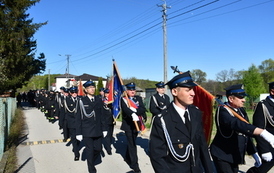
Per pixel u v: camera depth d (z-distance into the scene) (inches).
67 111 291.4
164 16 698.2
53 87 2267.5
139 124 231.0
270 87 157.0
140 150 291.3
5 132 304.8
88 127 206.7
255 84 1502.2
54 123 558.3
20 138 376.5
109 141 283.7
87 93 217.6
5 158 247.9
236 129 125.7
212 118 165.0
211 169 106.0
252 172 154.3
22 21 915.4
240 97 146.5
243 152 143.7
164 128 100.4
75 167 236.2
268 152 143.6
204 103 170.9
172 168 101.3
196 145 104.0
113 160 256.4
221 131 143.9
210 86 2062.0
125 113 225.0
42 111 860.6
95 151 217.3
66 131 348.8
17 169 229.5
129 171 222.5
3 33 842.2
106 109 287.0
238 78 2068.2
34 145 329.1
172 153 100.1
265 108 155.0
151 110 260.1
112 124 287.0
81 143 333.1
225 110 140.8
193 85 101.1
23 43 887.7
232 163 142.7
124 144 328.2
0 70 804.6
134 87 243.3
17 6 871.7
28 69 996.6
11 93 1116.5
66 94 394.3
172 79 105.3
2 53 854.5
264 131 114.3
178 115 103.0
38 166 239.1
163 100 261.1
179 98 103.0
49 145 327.6
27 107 1162.0
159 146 101.0
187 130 102.5
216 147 146.9
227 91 151.4
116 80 271.1
